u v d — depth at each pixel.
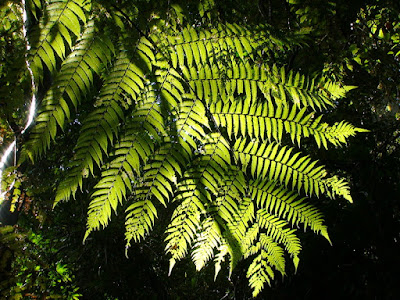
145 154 0.77
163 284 4.50
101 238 3.69
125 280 3.96
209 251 0.90
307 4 1.70
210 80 0.79
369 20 1.94
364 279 2.62
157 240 4.09
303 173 0.86
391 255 2.51
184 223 0.85
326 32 1.70
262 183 0.90
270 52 1.59
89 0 0.68
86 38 0.70
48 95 0.67
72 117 2.31
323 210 2.84
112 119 0.72
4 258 0.86
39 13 0.75
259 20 2.04
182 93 0.79
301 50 1.84
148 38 0.75
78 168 0.70
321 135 0.82
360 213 2.71
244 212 0.92
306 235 2.93
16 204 0.93
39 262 1.38
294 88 0.81
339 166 3.07
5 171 0.85
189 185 0.83
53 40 0.66
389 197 2.70
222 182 0.87
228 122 0.83
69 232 3.69
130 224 0.76
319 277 2.80
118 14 0.71
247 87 0.80
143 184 0.77
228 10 1.67
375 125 3.23
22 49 0.66
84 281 3.90
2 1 0.68
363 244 2.67
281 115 0.82
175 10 0.77
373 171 2.98
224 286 4.80
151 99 0.75
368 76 2.38
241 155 0.87
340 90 0.83
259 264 0.99
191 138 0.79
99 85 1.51
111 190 0.72
